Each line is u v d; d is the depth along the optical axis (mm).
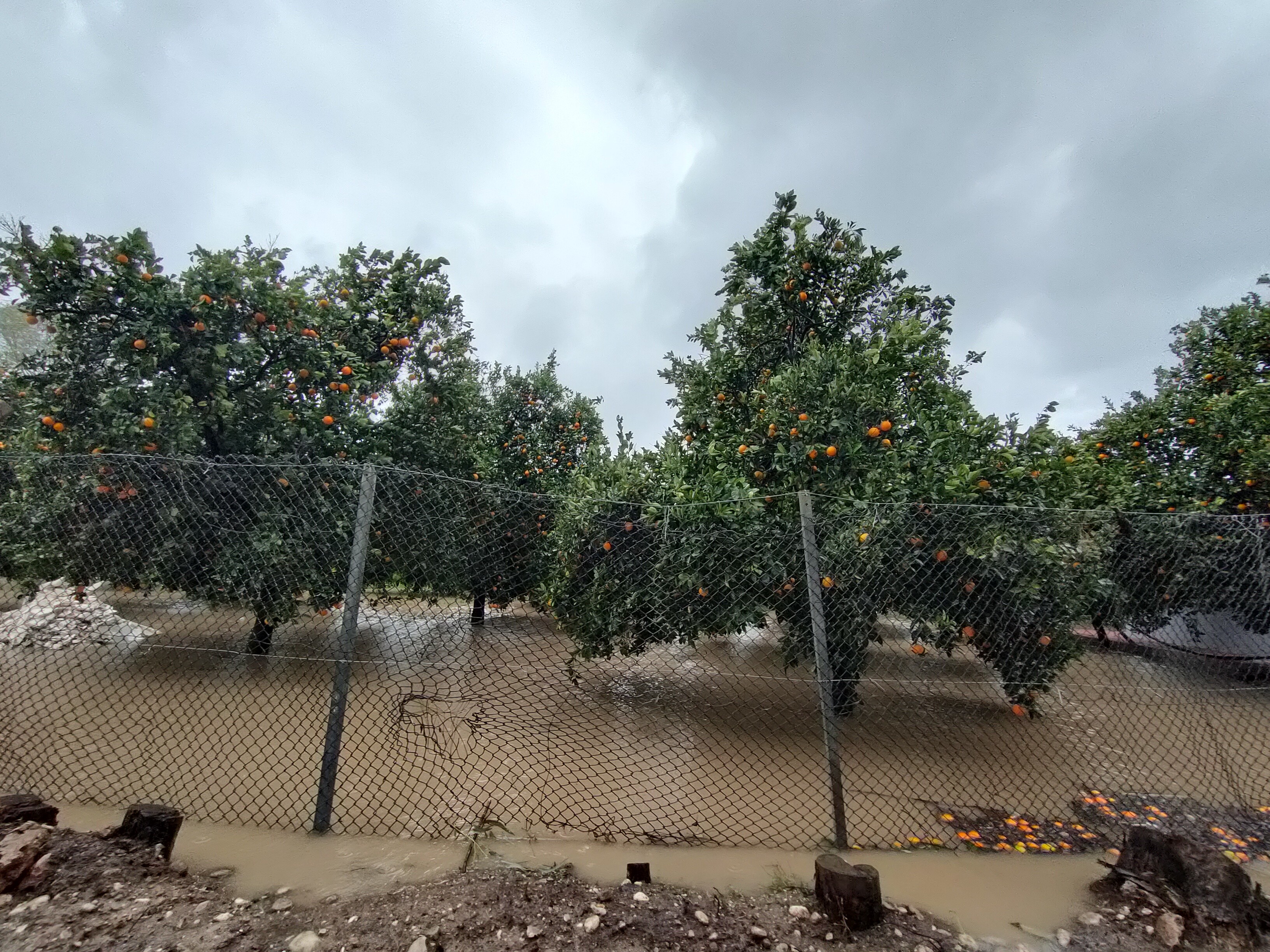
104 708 4195
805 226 6461
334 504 3963
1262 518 3533
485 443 11391
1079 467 5039
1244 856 2852
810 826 2986
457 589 3551
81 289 4938
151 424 4805
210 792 3033
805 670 5137
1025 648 4129
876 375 5289
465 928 2029
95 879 2135
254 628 5457
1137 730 4406
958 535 3838
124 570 3953
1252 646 3842
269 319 5711
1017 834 2980
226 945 1889
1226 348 8094
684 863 2598
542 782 3326
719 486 4555
